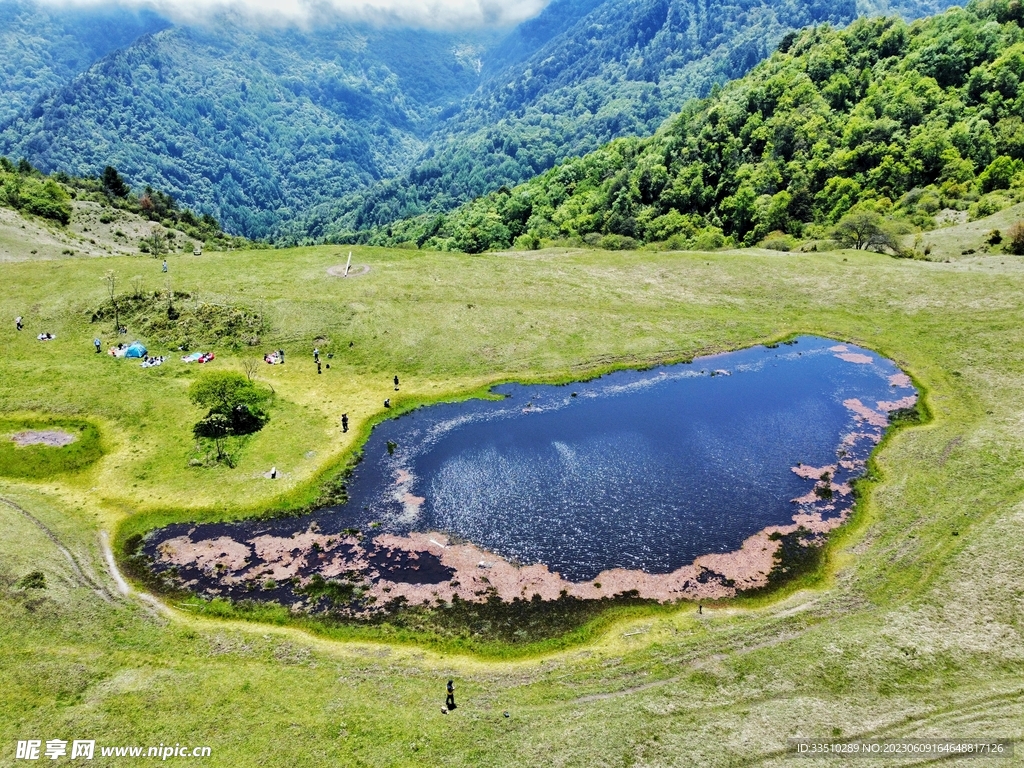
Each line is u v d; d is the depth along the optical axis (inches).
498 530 2031.3
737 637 1614.2
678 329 3472.0
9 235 4601.4
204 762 1283.2
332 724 1381.6
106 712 1382.9
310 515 2110.0
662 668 1535.4
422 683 1517.0
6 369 2864.2
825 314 3612.2
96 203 6796.3
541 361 3149.6
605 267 4261.8
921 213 5064.0
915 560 1822.1
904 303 3567.9
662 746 1306.6
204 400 2412.6
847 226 4608.8
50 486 2228.1
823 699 1395.2
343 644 1646.2
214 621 1707.7
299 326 3302.2
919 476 2201.0
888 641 1539.1
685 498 2170.3
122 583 1824.6
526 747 1320.1
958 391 2763.3
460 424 2632.9
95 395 2694.4
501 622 1706.4
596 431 2568.9
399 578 1849.2
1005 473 2129.7
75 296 3464.6
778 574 1850.4
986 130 5644.7
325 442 2490.2
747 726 1341.0
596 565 1894.7
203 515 2106.3
